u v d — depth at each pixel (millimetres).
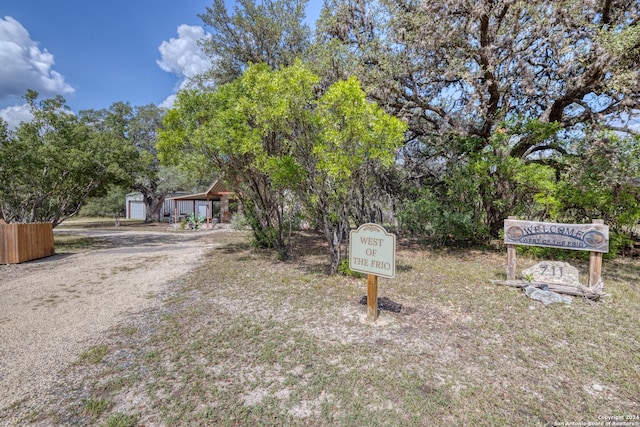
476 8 7902
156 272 7312
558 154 9656
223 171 8172
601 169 7270
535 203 9156
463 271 6699
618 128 8070
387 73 9273
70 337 3752
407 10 9641
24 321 4285
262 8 13539
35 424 2281
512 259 5613
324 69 9109
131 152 14062
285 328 3854
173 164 8328
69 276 7020
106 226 24000
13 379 2859
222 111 7246
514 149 9844
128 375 2904
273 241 9031
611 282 5750
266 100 5949
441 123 10734
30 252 9156
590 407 2354
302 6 13719
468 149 10156
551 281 5234
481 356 3113
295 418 2291
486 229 9672
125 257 9516
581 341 3387
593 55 7449
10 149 10453
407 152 12195
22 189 12125
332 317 4184
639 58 7047
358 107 5223
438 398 2475
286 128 6219
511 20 8484
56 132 12195
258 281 6125
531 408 2354
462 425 2193
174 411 2393
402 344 3379
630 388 2570
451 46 9359
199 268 7598
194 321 4164
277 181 6523
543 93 9352
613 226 8102
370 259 3961
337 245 6645
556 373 2803
